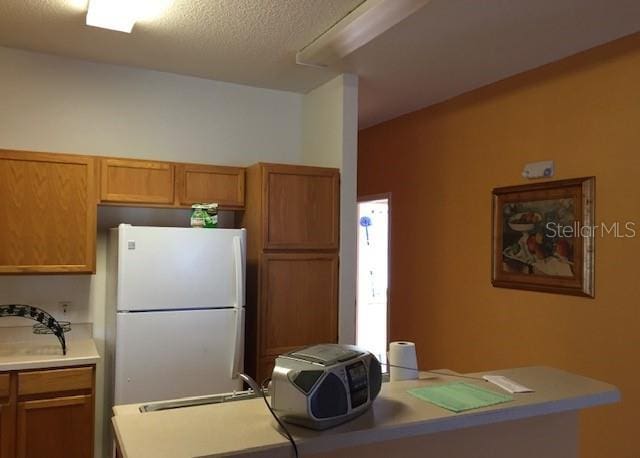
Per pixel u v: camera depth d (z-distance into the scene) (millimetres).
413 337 4395
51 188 2926
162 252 2865
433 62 3242
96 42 2986
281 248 3303
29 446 2604
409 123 4527
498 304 3568
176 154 3549
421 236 4352
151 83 3477
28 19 2672
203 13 2586
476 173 3791
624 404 2738
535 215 3279
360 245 6195
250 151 3795
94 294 3281
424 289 4293
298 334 3346
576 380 1836
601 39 2842
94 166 3029
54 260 2930
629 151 2752
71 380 2688
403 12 2406
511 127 3500
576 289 2998
